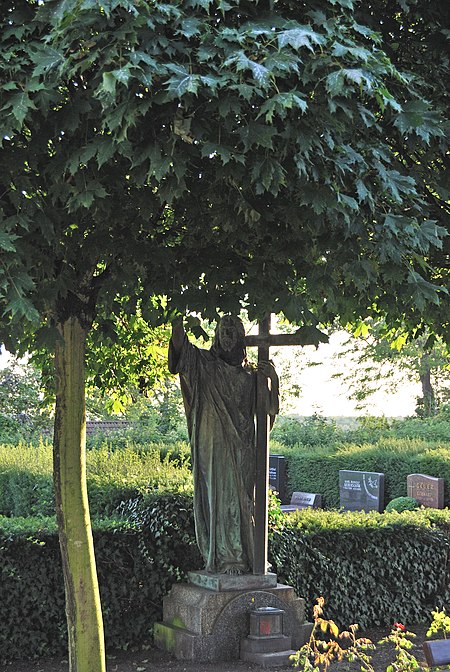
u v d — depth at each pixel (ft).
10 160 16.11
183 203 19.95
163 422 81.35
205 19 15.11
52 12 15.03
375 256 17.56
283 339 26.89
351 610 30.37
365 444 74.79
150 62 13.65
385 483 66.18
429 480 59.67
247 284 20.75
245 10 15.72
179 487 29.73
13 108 14.07
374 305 27.14
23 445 65.62
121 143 14.07
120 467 36.24
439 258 23.17
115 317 29.63
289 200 17.89
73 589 21.22
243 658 25.59
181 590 26.86
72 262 20.86
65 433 21.42
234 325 27.55
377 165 16.62
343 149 15.94
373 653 27.14
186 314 22.53
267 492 26.96
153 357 31.63
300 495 69.05
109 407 32.71
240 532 26.91
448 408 95.61
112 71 12.98
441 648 15.79
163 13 14.56
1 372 83.76
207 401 27.07
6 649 26.11
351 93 15.30
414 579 31.78
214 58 14.60
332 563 30.07
